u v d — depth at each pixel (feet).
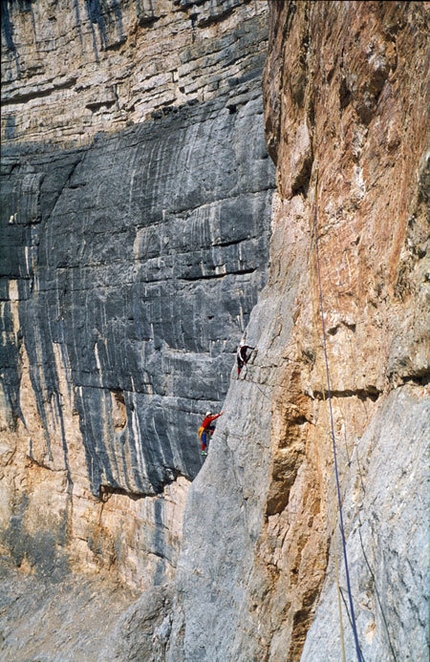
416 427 23.56
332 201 34.68
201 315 63.16
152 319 69.21
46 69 91.86
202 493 49.29
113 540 80.64
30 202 87.10
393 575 21.34
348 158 32.50
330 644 25.22
